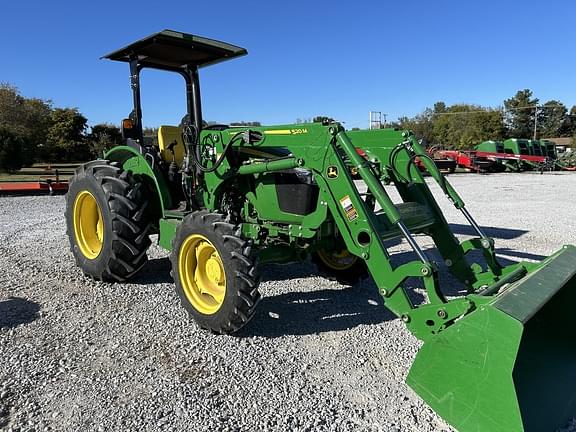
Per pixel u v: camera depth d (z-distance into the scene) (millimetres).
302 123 3662
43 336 3732
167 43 4801
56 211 10359
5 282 5066
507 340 2270
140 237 4867
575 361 3125
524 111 72125
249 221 4500
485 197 13688
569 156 29016
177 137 5609
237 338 3750
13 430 2549
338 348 3598
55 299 4566
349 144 3371
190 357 3412
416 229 3832
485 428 2330
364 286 5121
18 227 8359
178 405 2803
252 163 4137
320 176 3543
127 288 4941
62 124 36938
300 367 3289
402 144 4133
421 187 4203
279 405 2814
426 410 2785
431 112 72250
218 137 4379
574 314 3225
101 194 4879
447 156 27672
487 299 2732
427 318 2934
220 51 5109
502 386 2281
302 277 5430
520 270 3605
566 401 2795
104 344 3609
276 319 4156
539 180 20391
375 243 3201
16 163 22828
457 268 4098
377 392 2980
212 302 3949
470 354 2379
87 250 5285
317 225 3814
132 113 5344
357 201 3295
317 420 2672
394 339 3764
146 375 3148
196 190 4727
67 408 2760
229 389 2988
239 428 2592
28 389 2957
